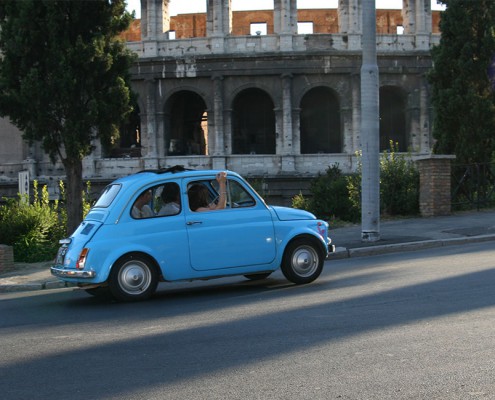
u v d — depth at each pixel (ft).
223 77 132.98
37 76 59.31
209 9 134.31
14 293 45.52
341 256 54.03
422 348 21.67
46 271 54.39
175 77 133.49
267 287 38.27
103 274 34.55
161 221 35.73
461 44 89.92
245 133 145.89
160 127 134.31
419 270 40.34
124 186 36.32
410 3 135.54
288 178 131.13
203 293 37.52
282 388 18.11
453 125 91.04
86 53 60.08
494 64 88.69
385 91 143.33
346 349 21.99
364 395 17.24
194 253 35.96
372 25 58.54
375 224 58.95
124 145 147.13
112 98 62.75
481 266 40.24
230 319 28.25
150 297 36.45
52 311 33.94
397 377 18.66
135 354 22.76
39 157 137.08
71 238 36.65
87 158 134.51
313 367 20.03
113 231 34.96
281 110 133.39
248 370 20.03
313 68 132.57
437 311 27.48
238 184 37.63
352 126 133.49
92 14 62.13
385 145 143.95
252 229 37.06
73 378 20.11
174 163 133.39
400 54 133.39
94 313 32.27
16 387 19.44
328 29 154.30
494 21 89.15
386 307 28.94
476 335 23.08
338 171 100.12
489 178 84.79
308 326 25.88
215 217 36.63
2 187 135.95
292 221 38.22
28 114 61.93
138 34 155.12
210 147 133.90
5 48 61.82
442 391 17.35
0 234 63.98
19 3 59.77
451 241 57.26
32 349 24.44
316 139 144.66
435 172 77.77
